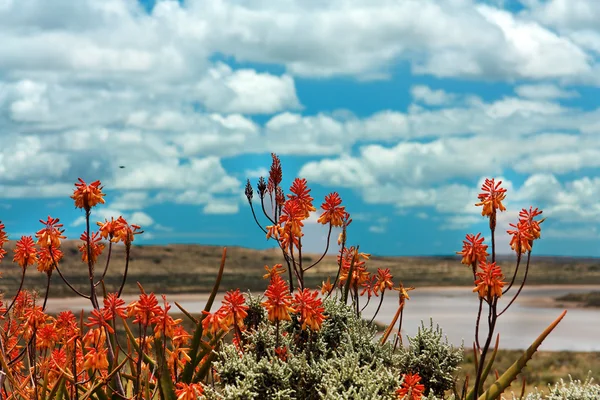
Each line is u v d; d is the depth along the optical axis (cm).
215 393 539
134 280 14975
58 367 547
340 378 561
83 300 8594
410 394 554
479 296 518
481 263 515
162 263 18262
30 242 655
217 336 584
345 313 662
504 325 8250
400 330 682
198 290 14175
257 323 654
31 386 628
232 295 556
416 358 625
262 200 684
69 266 12656
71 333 609
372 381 551
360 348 626
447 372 623
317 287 714
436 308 11094
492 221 510
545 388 2467
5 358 611
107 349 552
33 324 604
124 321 545
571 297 15088
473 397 549
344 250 703
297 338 644
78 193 546
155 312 524
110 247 550
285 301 548
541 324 8906
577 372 3712
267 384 563
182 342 597
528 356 543
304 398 571
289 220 642
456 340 5819
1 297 683
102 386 564
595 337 7062
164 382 548
